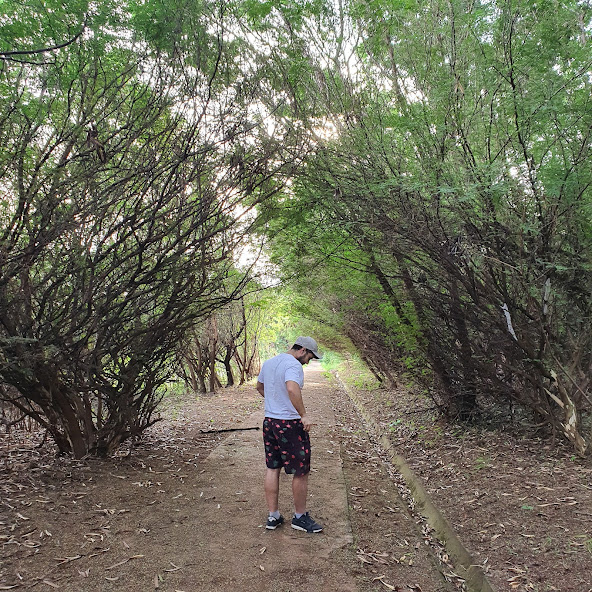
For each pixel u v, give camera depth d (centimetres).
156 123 491
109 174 484
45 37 415
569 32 466
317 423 897
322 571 325
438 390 709
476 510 423
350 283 727
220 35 479
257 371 1912
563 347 532
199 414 967
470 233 500
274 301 1319
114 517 405
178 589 298
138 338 561
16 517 390
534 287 504
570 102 459
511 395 591
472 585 323
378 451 732
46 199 429
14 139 423
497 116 477
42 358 471
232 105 502
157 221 504
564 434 546
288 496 469
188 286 558
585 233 483
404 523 435
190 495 465
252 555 343
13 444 635
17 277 444
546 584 302
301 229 615
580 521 371
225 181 502
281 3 526
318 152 535
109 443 584
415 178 490
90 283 479
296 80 549
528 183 460
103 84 469
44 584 299
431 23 525
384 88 575
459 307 579
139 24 441
